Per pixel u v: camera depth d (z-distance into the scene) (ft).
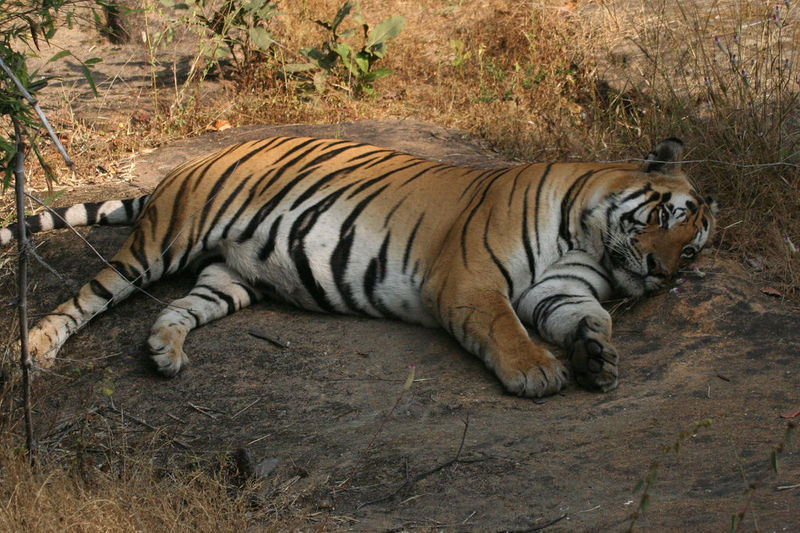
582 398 24.77
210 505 19.08
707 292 29.40
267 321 29.96
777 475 18.60
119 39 65.10
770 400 23.27
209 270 31.01
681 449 20.86
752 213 33.65
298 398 25.26
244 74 53.67
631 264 28.55
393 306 29.40
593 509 18.31
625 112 46.01
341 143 32.40
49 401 25.29
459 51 56.39
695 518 16.83
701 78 44.57
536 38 57.36
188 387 26.09
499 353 25.61
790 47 46.57
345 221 29.63
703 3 56.49
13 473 18.95
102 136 44.68
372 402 24.88
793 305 28.94
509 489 19.85
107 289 29.48
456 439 22.58
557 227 28.76
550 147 43.52
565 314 27.63
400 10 66.49
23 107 18.57
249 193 30.71
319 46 58.03
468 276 27.30
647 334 28.17
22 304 20.17
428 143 45.44
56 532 17.11
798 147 35.35
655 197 28.48
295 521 19.10
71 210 34.71
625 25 56.70
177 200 31.24
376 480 20.85
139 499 19.01
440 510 19.25
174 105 47.88
